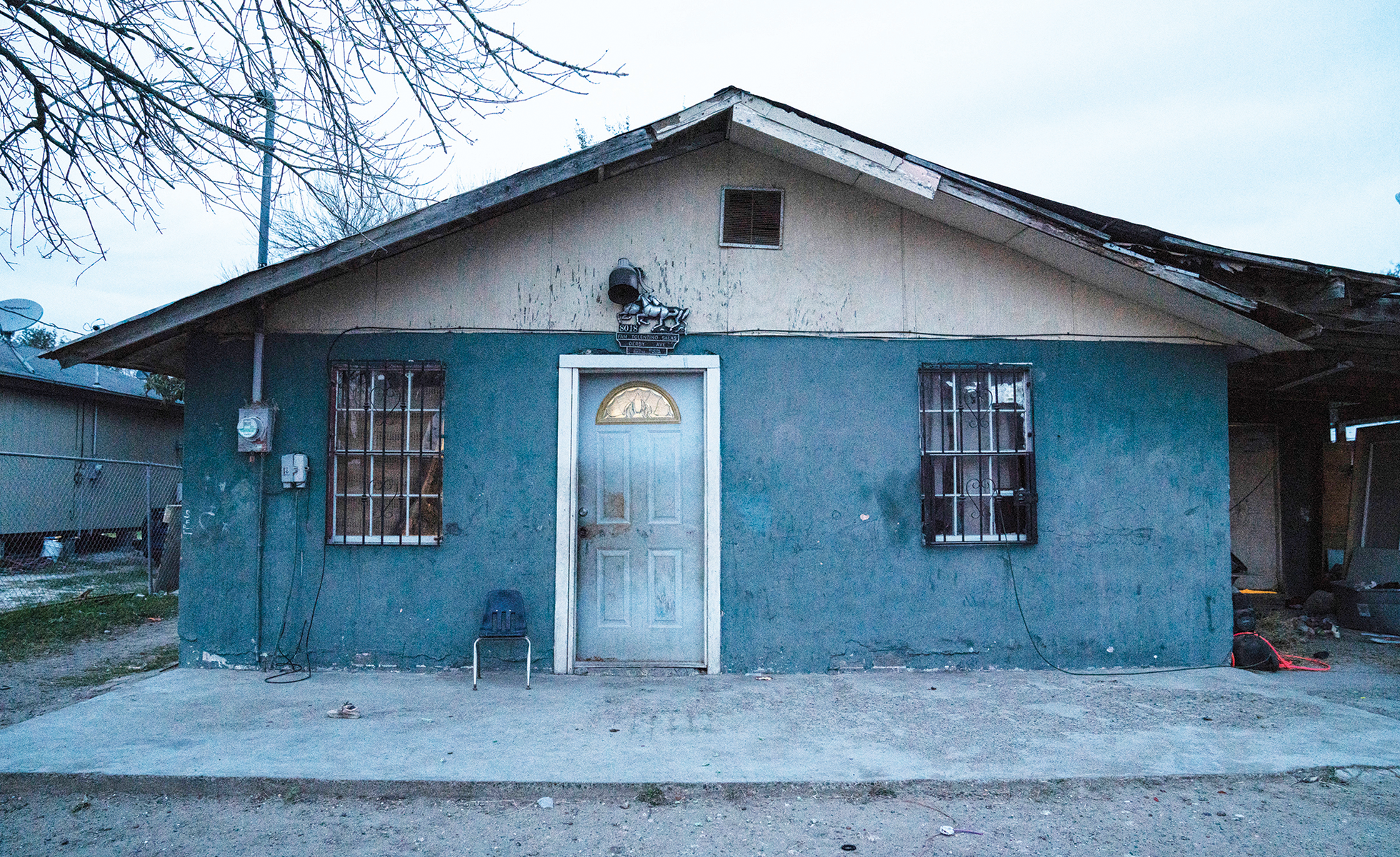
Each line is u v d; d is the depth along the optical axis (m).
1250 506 10.33
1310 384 8.75
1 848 3.28
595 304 6.16
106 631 8.20
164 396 16.78
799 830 3.48
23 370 14.51
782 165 6.25
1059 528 6.17
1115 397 6.25
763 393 6.17
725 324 6.19
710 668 5.98
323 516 6.00
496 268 6.16
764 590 6.05
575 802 3.74
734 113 5.66
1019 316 6.27
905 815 3.63
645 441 6.25
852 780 3.85
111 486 16.58
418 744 4.30
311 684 5.55
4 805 3.69
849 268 6.26
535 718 4.81
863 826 3.52
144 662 6.68
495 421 6.09
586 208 6.21
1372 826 3.53
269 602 5.96
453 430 6.07
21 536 14.45
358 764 3.98
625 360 6.12
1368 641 7.56
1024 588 6.12
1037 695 5.38
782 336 6.20
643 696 5.34
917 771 3.97
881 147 5.62
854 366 6.21
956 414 6.23
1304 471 9.95
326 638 5.95
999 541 6.12
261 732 4.48
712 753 4.20
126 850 3.28
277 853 3.27
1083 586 6.14
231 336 6.09
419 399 6.11
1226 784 3.94
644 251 6.20
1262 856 3.28
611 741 4.38
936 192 5.66
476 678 5.49
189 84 4.42
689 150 6.10
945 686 5.61
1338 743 4.41
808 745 4.36
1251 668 6.16
